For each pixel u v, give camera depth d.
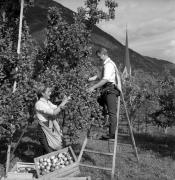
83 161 4.91
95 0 5.12
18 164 4.14
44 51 4.89
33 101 4.53
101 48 4.35
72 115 4.50
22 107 4.31
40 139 4.33
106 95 4.32
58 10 4.95
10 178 3.67
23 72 4.43
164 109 8.08
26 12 5.00
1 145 5.52
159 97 8.27
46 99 4.33
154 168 4.77
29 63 4.56
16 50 4.70
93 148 5.93
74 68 4.77
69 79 4.60
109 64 4.28
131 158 5.34
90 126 4.59
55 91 4.70
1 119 4.12
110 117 4.32
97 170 4.45
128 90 9.72
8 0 4.75
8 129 4.25
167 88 8.31
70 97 4.38
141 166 4.87
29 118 4.64
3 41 4.60
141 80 11.04
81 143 6.24
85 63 4.89
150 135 8.81
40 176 3.64
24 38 4.82
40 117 4.28
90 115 4.57
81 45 4.77
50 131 4.27
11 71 4.43
